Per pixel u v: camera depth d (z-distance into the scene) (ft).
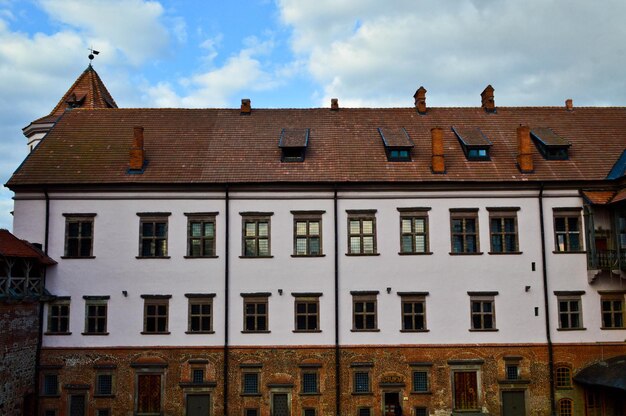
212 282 85.30
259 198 87.35
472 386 84.02
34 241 85.76
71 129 98.73
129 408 82.58
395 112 106.22
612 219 86.79
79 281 85.05
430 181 86.89
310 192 87.51
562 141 93.56
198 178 87.15
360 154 93.25
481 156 92.84
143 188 86.84
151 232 86.84
